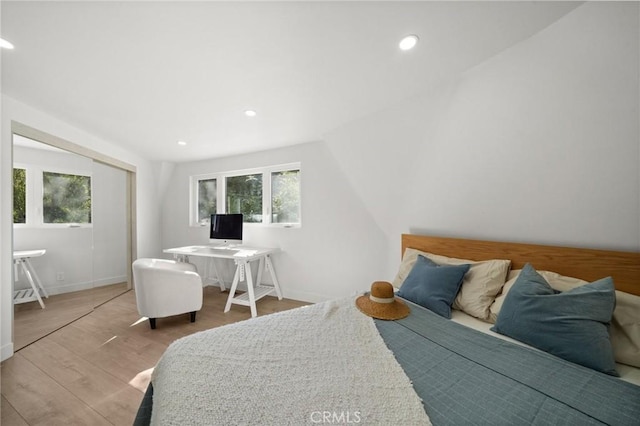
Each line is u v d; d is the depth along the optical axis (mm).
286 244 3242
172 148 3268
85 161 3260
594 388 856
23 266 2914
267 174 3416
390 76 1610
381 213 2590
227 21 1142
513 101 1425
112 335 2275
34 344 2105
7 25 1146
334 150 2607
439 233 2160
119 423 1312
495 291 1531
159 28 1182
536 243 1591
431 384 867
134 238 3645
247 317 2701
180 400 764
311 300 3102
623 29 1035
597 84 1161
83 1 1019
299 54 1391
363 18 1133
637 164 1150
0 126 1811
